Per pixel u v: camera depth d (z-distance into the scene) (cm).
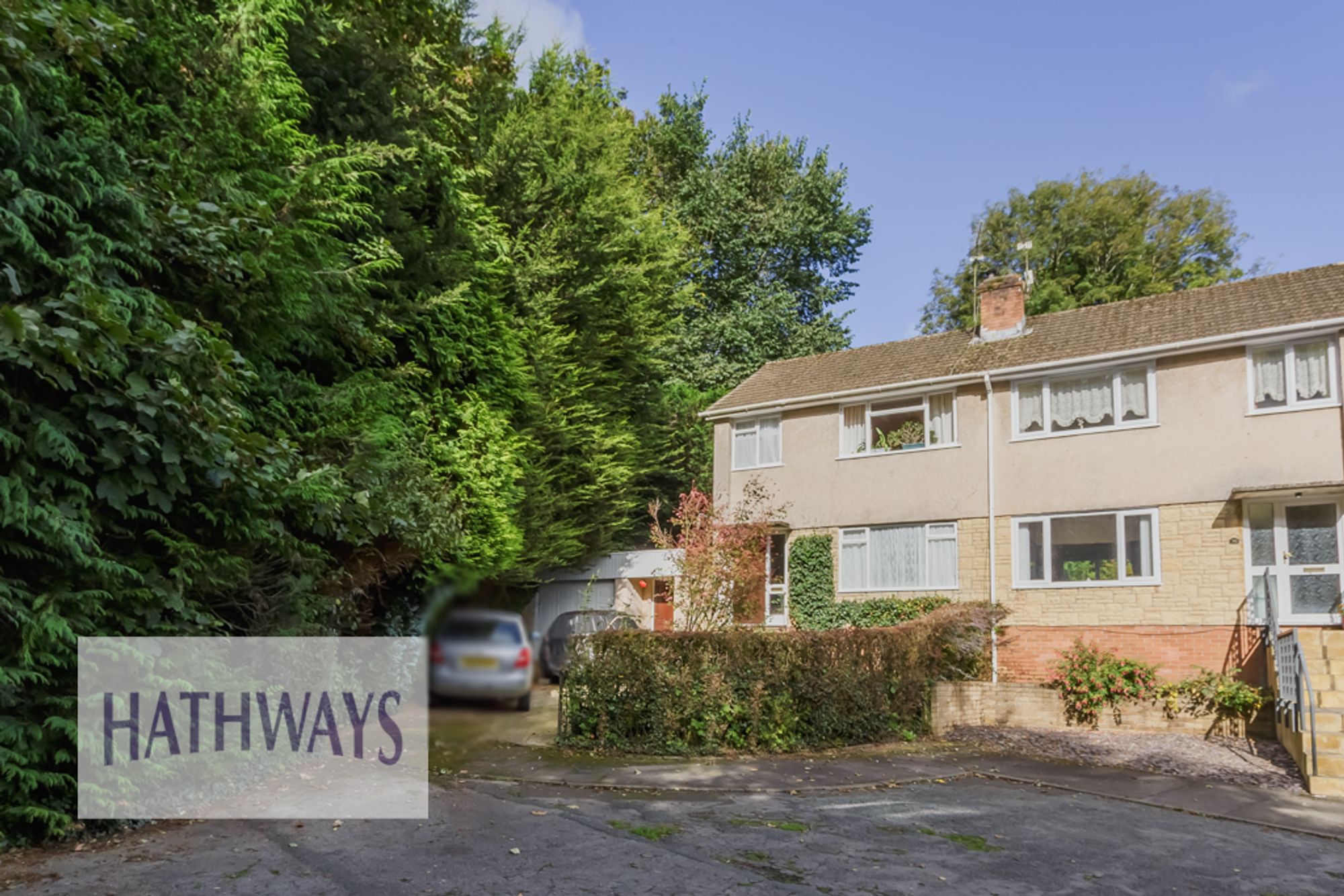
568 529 2158
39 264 697
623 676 1188
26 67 670
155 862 618
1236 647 1596
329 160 1148
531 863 650
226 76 1000
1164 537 1697
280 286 983
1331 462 1566
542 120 2284
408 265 1495
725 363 3425
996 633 1825
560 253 2189
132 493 718
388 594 1130
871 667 1379
